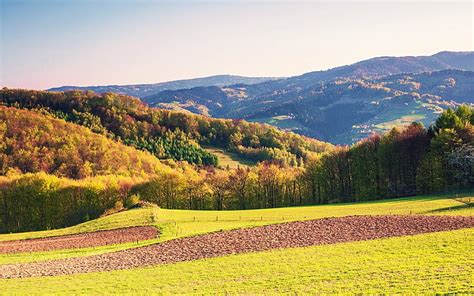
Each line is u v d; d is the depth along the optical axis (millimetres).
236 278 33031
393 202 86812
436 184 102000
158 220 75125
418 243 38625
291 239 49000
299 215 74188
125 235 65312
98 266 43156
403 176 111688
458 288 24562
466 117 110188
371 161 116000
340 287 27594
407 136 110938
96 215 111750
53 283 36188
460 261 30578
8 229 110938
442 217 54750
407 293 24812
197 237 55344
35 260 49625
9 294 32781
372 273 30141
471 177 97000
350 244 42500
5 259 52125
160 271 38250
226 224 68188
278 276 32344
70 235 71438
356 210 76188
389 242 41000
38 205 111750
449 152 99875
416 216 57562
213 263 39719
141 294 30219
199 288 30875
